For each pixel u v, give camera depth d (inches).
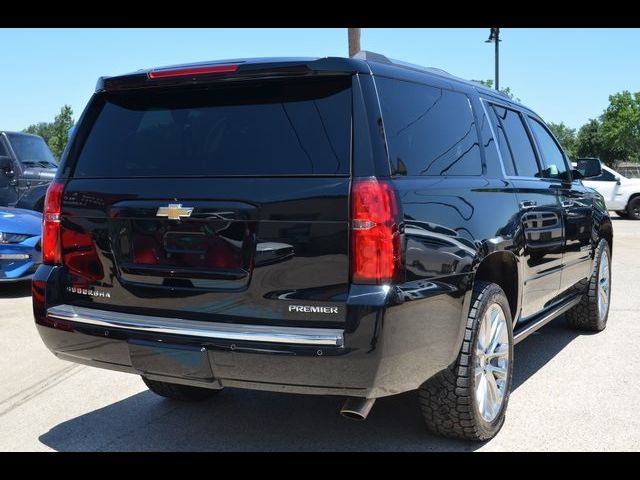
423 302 121.9
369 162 117.7
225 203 123.8
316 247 117.1
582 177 241.6
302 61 123.9
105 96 147.1
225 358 121.1
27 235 335.6
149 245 131.8
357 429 157.4
